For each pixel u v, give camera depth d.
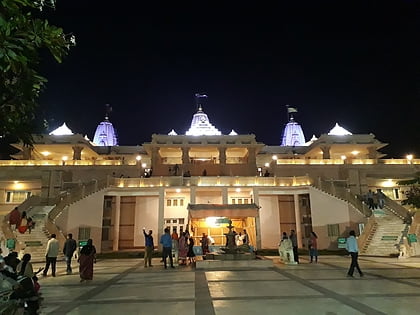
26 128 5.70
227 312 8.11
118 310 8.54
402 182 18.33
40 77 5.10
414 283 12.26
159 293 10.92
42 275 16.22
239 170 44.66
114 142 69.94
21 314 5.68
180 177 36.56
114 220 36.72
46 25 4.73
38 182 41.06
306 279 13.73
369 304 8.83
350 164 43.88
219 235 35.94
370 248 27.28
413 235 24.62
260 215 38.75
